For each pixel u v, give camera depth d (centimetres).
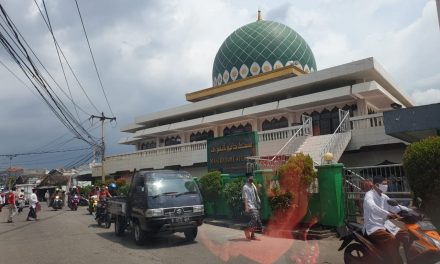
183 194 1041
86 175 4566
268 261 779
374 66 2327
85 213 2358
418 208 870
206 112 3403
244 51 3475
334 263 746
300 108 2684
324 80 2566
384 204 640
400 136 1416
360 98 2419
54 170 5081
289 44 3456
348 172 1174
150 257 851
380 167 1145
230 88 3388
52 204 3064
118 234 1219
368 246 621
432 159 862
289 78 2888
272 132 2217
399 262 609
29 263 847
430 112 1158
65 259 870
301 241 995
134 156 3347
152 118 3697
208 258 818
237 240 1037
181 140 3575
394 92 2798
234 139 1872
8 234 1381
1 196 3027
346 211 1120
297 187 1144
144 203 996
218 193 1523
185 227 994
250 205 1059
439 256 569
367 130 1922
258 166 1638
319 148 1758
